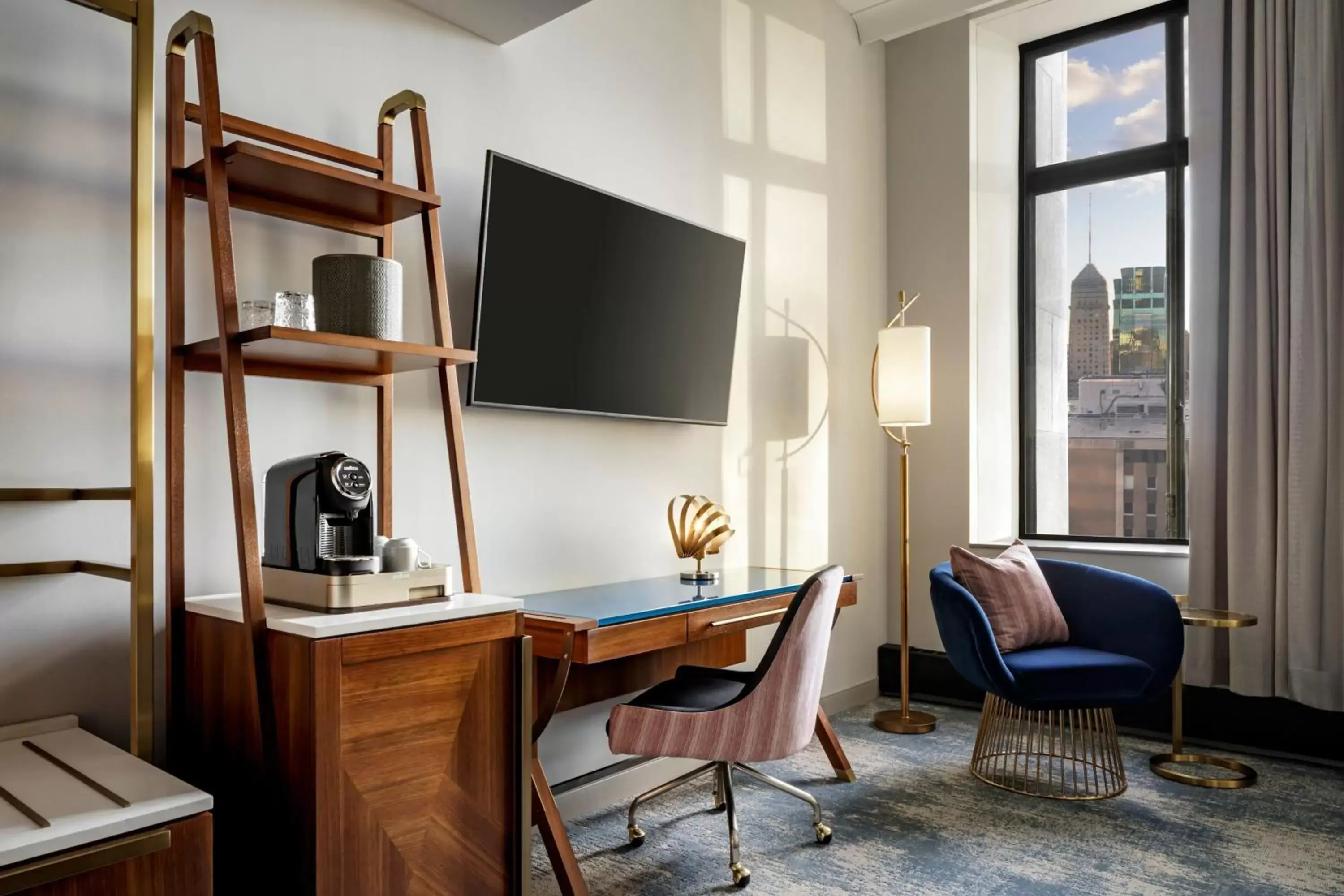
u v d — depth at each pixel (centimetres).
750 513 376
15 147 177
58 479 182
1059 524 471
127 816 129
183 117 189
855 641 443
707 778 327
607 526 309
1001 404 471
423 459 252
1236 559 369
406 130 250
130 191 193
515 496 277
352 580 174
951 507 453
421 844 173
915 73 471
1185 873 248
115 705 188
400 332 201
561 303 280
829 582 235
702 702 245
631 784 309
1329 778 331
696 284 333
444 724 178
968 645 307
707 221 356
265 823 165
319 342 174
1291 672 353
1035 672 299
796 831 277
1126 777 331
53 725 175
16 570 169
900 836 274
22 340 178
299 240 225
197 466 203
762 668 228
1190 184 392
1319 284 353
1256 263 373
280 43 221
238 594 202
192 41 201
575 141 300
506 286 262
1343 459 346
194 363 192
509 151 278
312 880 156
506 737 190
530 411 274
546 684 262
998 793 313
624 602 262
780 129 399
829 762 347
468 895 181
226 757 176
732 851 238
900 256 474
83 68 187
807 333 412
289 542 184
